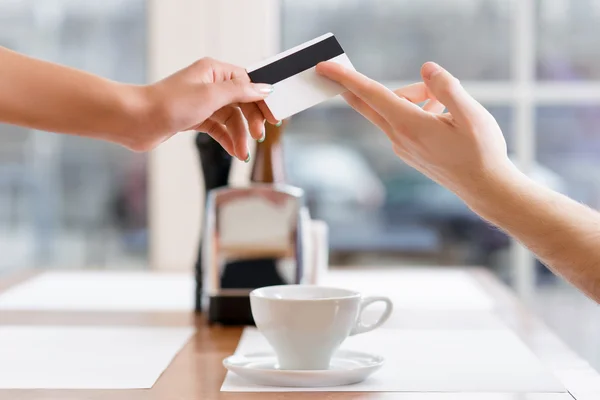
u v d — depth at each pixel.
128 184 2.89
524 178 1.01
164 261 2.65
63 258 2.92
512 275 2.83
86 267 2.92
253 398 0.95
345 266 2.84
